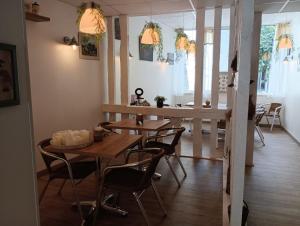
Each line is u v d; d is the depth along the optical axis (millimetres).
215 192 3078
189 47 5781
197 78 4281
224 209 2576
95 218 2334
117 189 2211
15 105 1115
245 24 1642
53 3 3611
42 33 3463
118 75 5070
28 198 1213
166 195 3004
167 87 7852
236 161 1772
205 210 2662
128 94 4781
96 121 4730
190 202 2834
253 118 3916
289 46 5527
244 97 1696
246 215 2162
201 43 4203
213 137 4332
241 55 1668
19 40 1125
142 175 2410
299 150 5000
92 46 4484
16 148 1135
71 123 4105
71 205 2744
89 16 2576
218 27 4074
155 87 6945
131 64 5586
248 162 4074
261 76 7516
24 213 1192
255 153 4789
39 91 3471
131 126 3486
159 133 3768
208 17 6367
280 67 7191
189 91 8289
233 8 3891
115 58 4891
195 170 3832
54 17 3646
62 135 2379
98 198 2385
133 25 5602
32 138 1225
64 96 3928
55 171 2535
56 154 2471
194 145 4461
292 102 6242
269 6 3602
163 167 3967
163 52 7320
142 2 3770
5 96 1053
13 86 1089
